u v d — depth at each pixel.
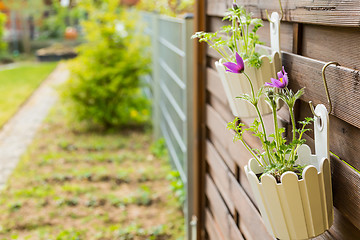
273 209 1.20
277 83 1.20
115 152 5.89
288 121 1.44
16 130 7.18
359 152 1.05
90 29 6.83
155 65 6.00
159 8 6.50
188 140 3.44
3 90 10.47
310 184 1.13
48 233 3.78
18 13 16.33
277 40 1.39
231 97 1.54
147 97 8.15
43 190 4.65
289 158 1.25
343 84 1.07
